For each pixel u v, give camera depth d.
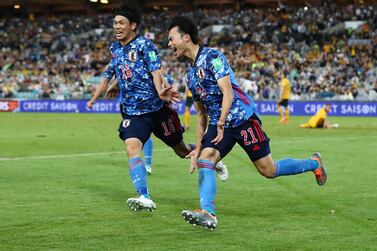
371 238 20.08
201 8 196.75
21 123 90.69
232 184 31.78
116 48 25.45
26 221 22.69
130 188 30.61
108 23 179.88
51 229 21.38
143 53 24.84
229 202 26.72
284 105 91.94
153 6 194.12
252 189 30.19
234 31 160.62
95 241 19.70
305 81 128.12
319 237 20.23
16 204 26.17
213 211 21.00
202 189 21.19
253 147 22.42
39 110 138.25
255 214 24.09
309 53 143.38
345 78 128.50
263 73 136.00
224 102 21.20
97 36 173.38
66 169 37.97
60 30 180.00
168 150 49.19
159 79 24.75
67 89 142.88
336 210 24.86
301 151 49.19
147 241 19.70
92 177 34.50
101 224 22.19
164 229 21.42
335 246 19.06
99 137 63.94
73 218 23.27
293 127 79.88
